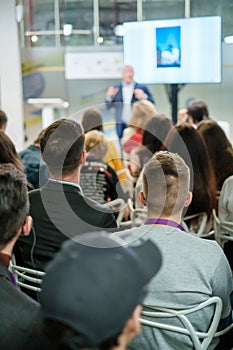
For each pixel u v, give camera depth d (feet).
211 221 8.41
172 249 5.05
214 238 8.46
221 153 9.26
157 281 5.00
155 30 20.08
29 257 6.22
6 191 4.07
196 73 19.85
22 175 4.44
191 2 23.98
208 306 5.11
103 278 2.34
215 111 23.58
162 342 5.09
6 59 21.56
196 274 5.05
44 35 24.35
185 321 4.97
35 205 6.06
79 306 2.28
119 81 23.27
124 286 2.36
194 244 5.14
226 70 23.08
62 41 24.59
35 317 3.72
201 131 9.48
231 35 23.30
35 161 10.00
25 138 23.44
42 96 23.52
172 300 5.02
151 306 5.05
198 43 19.52
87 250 2.55
